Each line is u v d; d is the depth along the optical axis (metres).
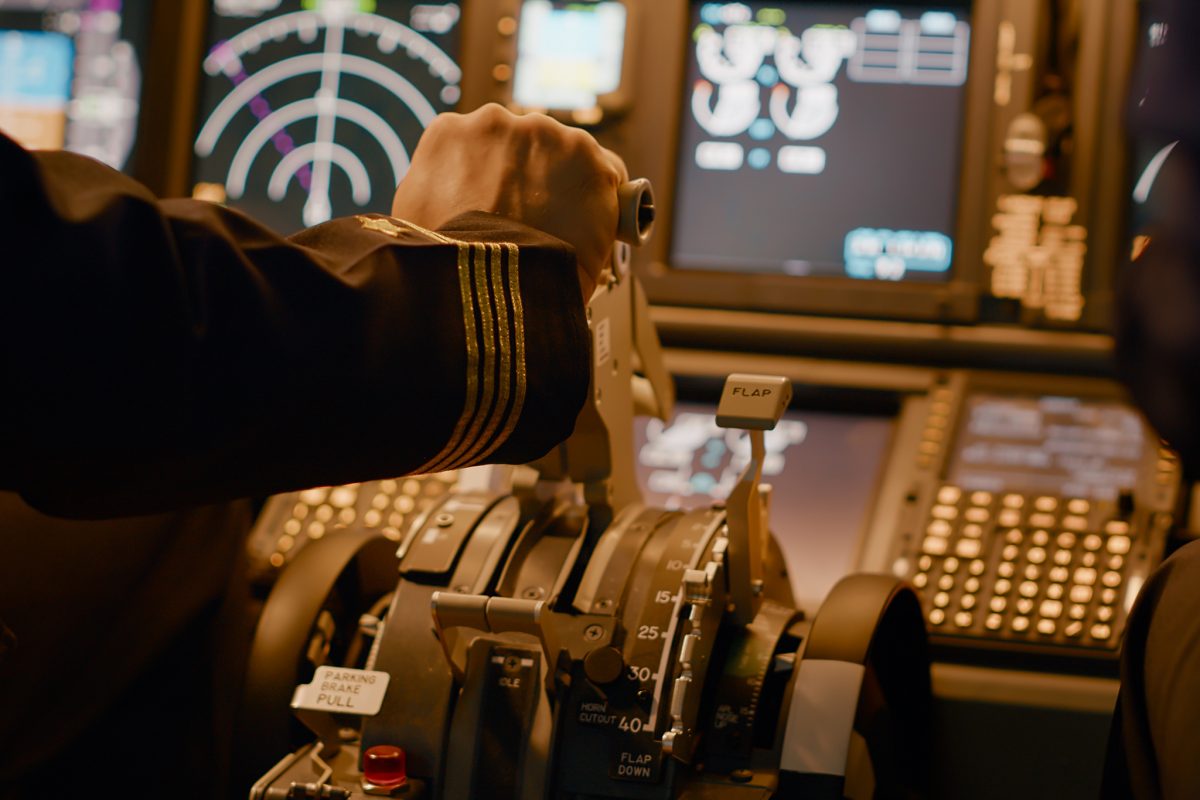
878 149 1.72
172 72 1.86
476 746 0.92
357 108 1.84
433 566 0.99
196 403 0.60
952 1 1.72
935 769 1.20
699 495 1.52
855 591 0.98
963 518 1.38
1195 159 0.46
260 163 1.84
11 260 0.55
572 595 0.98
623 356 1.05
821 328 1.66
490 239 0.75
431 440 0.70
